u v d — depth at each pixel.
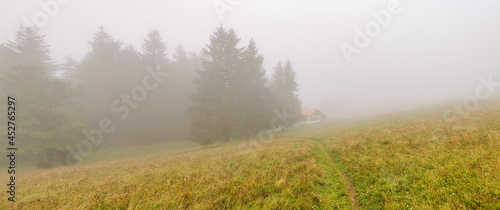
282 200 5.68
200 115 26.58
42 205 6.61
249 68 30.44
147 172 10.41
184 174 9.27
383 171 6.71
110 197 6.84
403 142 9.54
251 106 28.88
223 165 10.54
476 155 6.32
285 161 10.04
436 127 11.80
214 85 26.88
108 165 15.01
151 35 38.38
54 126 20.53
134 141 34.03
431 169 6.09
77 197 7.15
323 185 6.82
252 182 7.21
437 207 4.34
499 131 8.69
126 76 36.53
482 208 3.99
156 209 5.71
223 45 28.08
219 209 5.55
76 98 32.38
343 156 9.62
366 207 5.25
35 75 20.33
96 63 34.03
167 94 39.72
